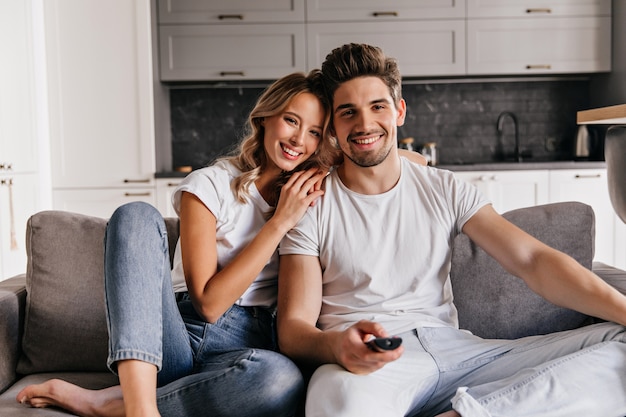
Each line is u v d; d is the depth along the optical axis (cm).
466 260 196
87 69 445
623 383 152
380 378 153
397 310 176
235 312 178
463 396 143
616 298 162
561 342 164
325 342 155
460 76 505
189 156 516
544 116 521
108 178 448
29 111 416
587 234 202
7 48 385
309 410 145
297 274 177
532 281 174
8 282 205
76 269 189
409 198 185
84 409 155
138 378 143
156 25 471
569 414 146
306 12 475
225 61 476
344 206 183
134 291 148
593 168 456
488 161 520
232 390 152
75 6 443
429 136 522
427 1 476
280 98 180
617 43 474
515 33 479
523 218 201
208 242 174
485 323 194
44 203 438
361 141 179
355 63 178
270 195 189
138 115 447
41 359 185
